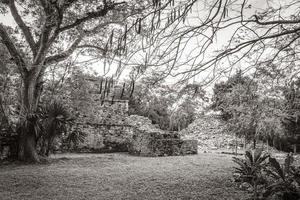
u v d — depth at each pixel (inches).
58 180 285.1
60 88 505.7
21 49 447.8
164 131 609.6
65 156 526.3
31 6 403.5
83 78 489.7
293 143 652.7
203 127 885.2
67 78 478.6
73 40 421.4
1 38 382.9
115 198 215.8
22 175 307.1
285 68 162.9
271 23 121.4
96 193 232.2
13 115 454.9
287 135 614.5
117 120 682.2
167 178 297.7
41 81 436.5
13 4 394.3
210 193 231.0
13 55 390.3
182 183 271.0
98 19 402.0
